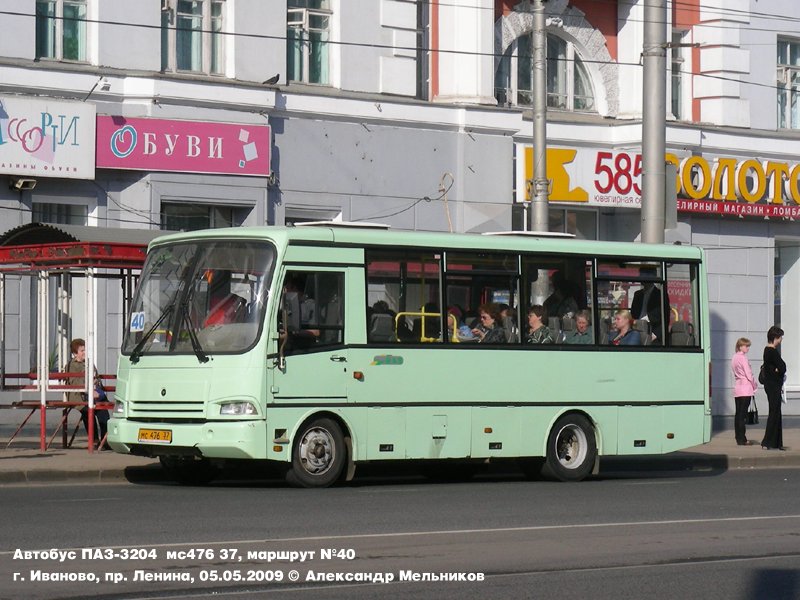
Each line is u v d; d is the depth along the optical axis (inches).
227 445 737.0
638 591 444.8
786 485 837.8
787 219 1589.6
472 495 735.1
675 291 916.0
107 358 1166.3
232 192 1228.5
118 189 1181.1
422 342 803.4
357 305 780.0
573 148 1445.6
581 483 845.2
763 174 1558.8
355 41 1312.7
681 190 1498.5
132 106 1182.9
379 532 560.1
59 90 1145.4
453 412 813.2
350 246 780.0
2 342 904.3
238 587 434.3
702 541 557.6
